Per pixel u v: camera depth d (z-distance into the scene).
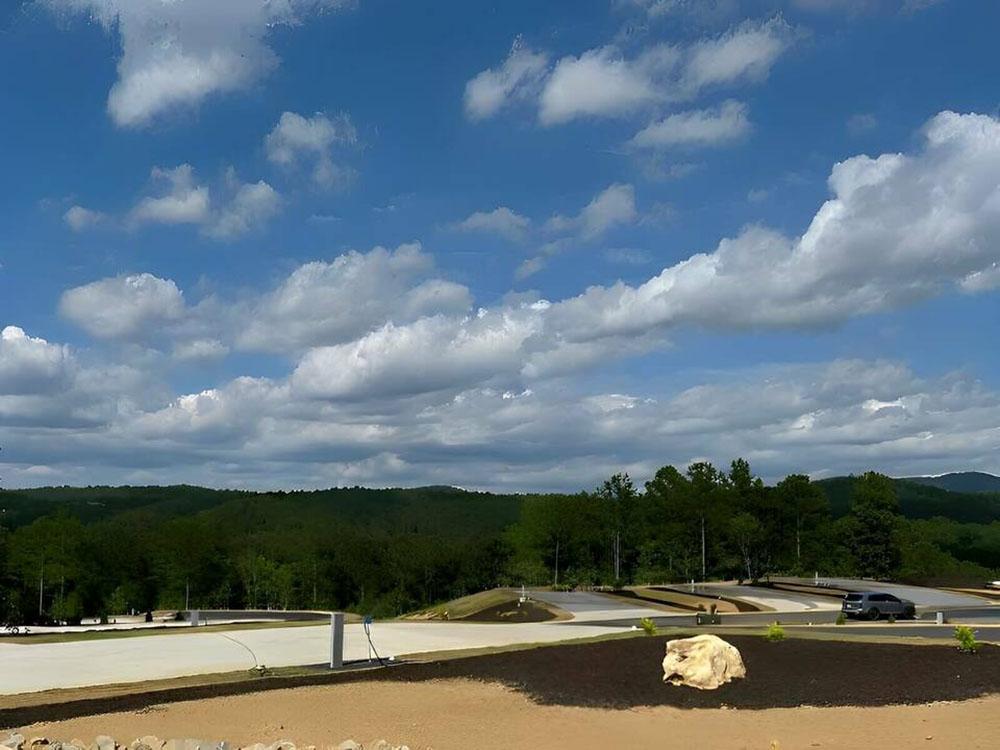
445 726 19.39
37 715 19.95
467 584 108.56
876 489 102.81
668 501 100.19
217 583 101.31
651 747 17.86
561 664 25.47
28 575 82.31
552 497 97.00
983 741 18.27
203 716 20.28
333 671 25.77
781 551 104.69
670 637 29.58
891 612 49.06
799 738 18.58
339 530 145.50
